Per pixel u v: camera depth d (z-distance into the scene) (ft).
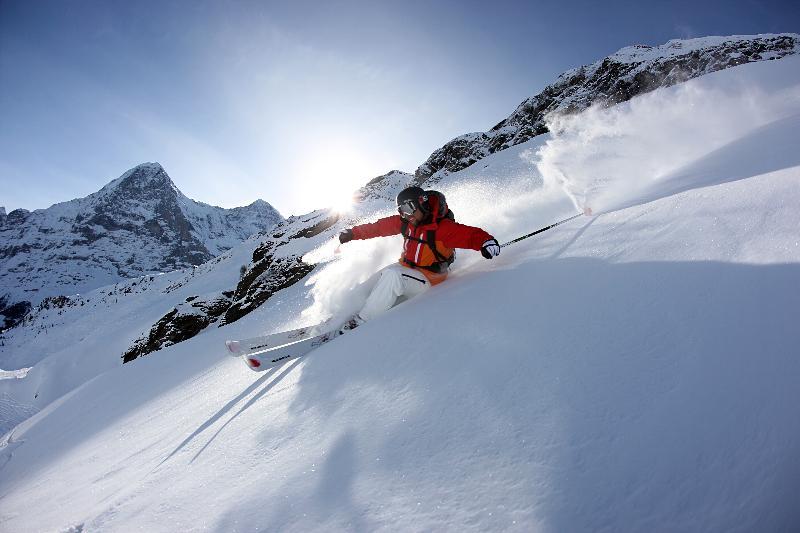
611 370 4.84
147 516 6.32
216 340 32.60
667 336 4.94
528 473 4.06
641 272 6.49
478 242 11.50
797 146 9.71
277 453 6.31
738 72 41.83
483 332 7.04
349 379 7.72
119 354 88.63
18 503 12.37
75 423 23.84
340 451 5.57
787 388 3.62
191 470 7.26
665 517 3.25
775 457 3.23
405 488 4.48
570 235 10.22
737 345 4.29
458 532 3.76
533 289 7.82
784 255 5.12
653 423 4.00
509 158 54.60
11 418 71.05
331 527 4.36
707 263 5.83
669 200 8.87
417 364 7.00
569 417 4.48
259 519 4.96
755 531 2.92
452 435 4.96
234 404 9.99
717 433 3.63
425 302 10.35
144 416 16.07
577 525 3.43
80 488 10.35
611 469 3.76
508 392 5.26
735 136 17.85
